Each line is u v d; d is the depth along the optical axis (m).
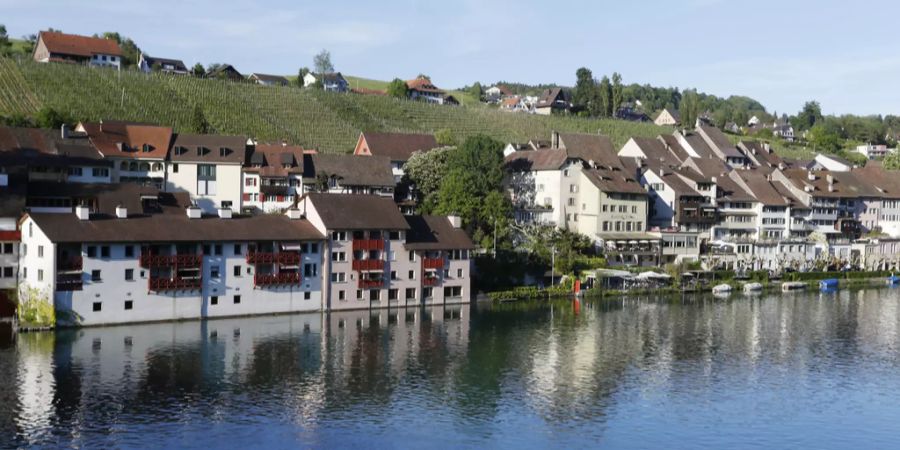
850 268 184.00
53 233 92.50
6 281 96.50
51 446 63.31
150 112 186.12
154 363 84.56
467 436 69.19
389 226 117.25
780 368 92.31
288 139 198.38
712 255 168.88
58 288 93.19
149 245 99.00
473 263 135.38
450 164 157.62
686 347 101.38
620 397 80.44
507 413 74.94
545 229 153.75
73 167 126.44
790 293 153.50
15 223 97.38
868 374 90.44
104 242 94.75
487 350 96.25
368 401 76.62
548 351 97.06
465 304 126.00
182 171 139.50
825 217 196.12
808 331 113.12
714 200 177.38
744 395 82.06
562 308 125.88
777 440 70.25
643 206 166.62
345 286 115.00
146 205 116.19
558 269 143.38
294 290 110.75
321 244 112.44
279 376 82.69
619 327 112.25
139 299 98.50
